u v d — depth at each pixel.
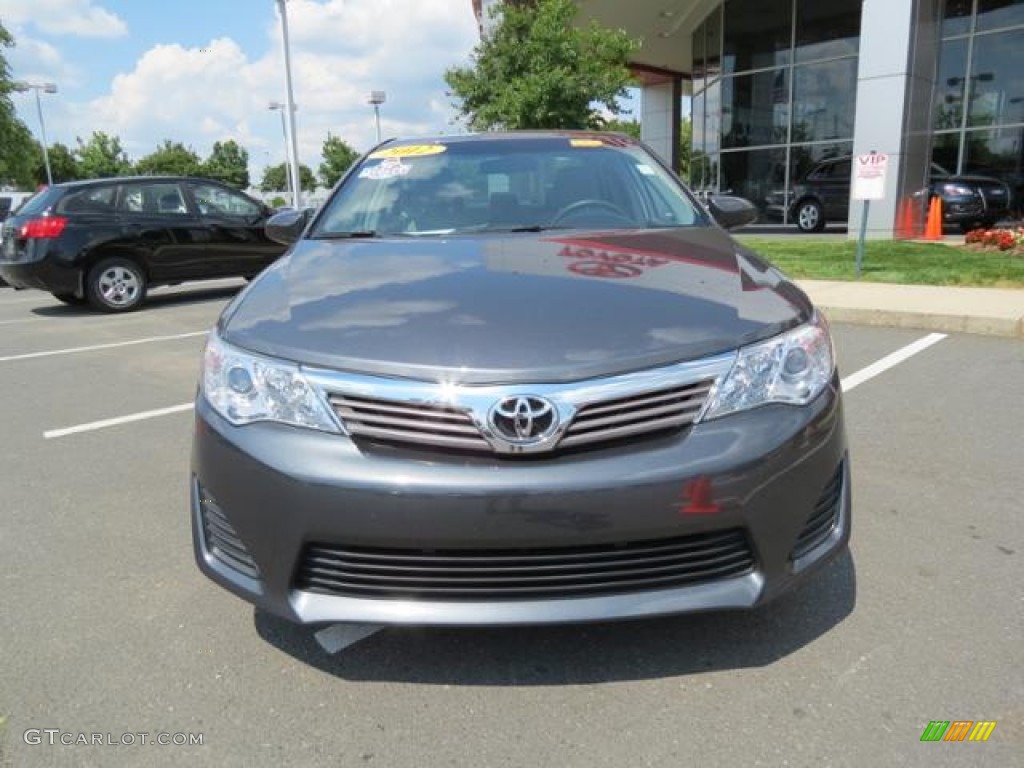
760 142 19.80
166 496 3.86
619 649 2.46
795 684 2.28
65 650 2.56
